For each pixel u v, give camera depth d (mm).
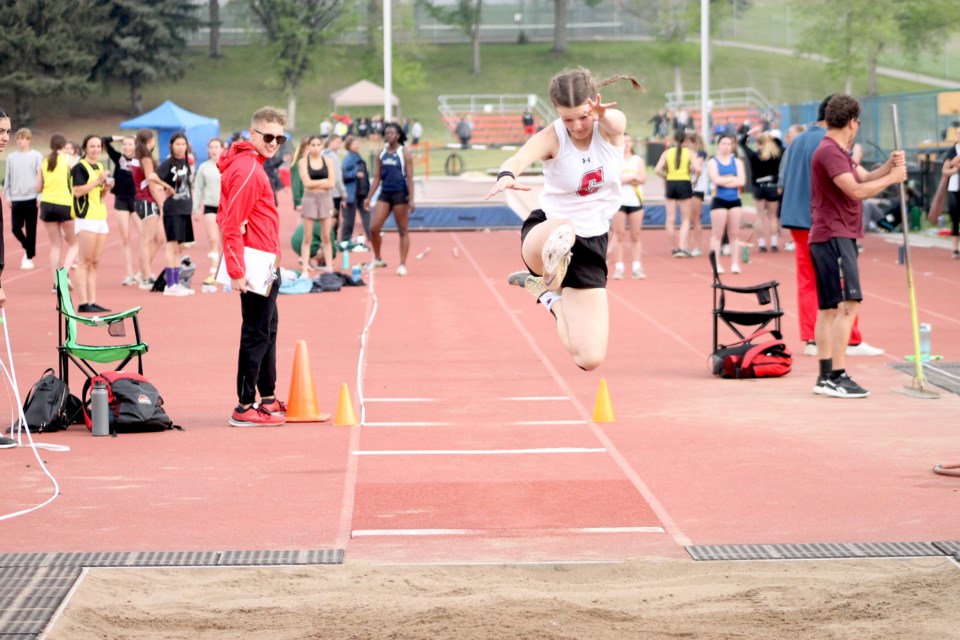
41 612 5480
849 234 10602
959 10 63500
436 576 6098
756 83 83250
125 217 19766
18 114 79062
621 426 9750
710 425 9766
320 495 7707
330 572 6125
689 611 5598
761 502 7469
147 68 82500
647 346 13938
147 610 5586
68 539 6730
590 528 6961
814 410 10312
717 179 20422
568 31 99625
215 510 7352
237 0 88375
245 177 9430
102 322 9930
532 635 5285
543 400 10844
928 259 22641
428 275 21500
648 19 81000
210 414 10398
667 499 7570
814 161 10539
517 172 6000
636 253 20562
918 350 10984
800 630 5352
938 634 5266
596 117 6176
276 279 9766
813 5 67438
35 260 24172
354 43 95938
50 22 79500
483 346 13945
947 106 29922
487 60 93875
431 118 81688
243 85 88562
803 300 13070
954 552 6320
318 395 11133
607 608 5617
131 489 7859
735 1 92625
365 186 24531
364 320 16047
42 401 9672
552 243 5914
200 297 18391
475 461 8609
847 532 6812
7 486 7934
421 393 11211
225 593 5832
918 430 9477
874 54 67688
